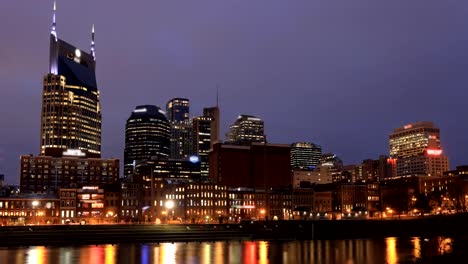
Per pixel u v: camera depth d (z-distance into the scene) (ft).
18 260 440.45
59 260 440.86
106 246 562.66
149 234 624.59
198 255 480.64
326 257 471.21
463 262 392.47
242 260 447.42
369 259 453.58
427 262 405.59
